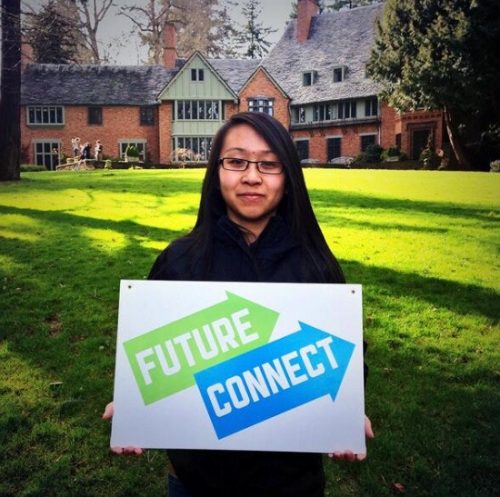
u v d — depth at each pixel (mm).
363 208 11172
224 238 1830
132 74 37719
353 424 1692
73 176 18484
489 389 3875
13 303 5668
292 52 39812
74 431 3396
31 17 17562
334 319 1735
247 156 1757
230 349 1726
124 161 28281
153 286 1751
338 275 1897
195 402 1706
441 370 4180
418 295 5859
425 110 30141
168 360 1722
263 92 36219
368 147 30484
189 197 12992
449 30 22984
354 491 2918
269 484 1741
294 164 1790
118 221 10062
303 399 1704
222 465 1740
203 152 36125
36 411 3625
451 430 3391
